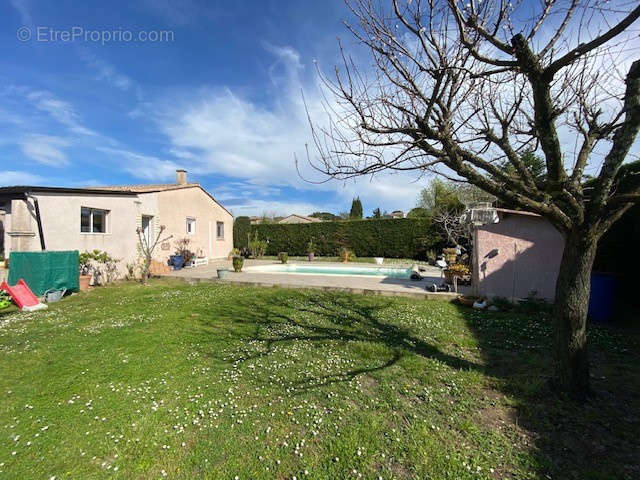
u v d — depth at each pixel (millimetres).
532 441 2434
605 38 2174
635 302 6598
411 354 4195
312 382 3438
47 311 6965
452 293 8117
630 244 6648
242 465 2205
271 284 9969
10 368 3854
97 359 4129
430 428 2611
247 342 4758
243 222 24953
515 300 7293
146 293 9078
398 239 20266
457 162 2771
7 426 2664
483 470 2129
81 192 10203
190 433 2572
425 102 2795
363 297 8305
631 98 2428
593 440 2432
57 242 9492
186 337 5004
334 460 2248
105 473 2135
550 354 4230
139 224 12625
